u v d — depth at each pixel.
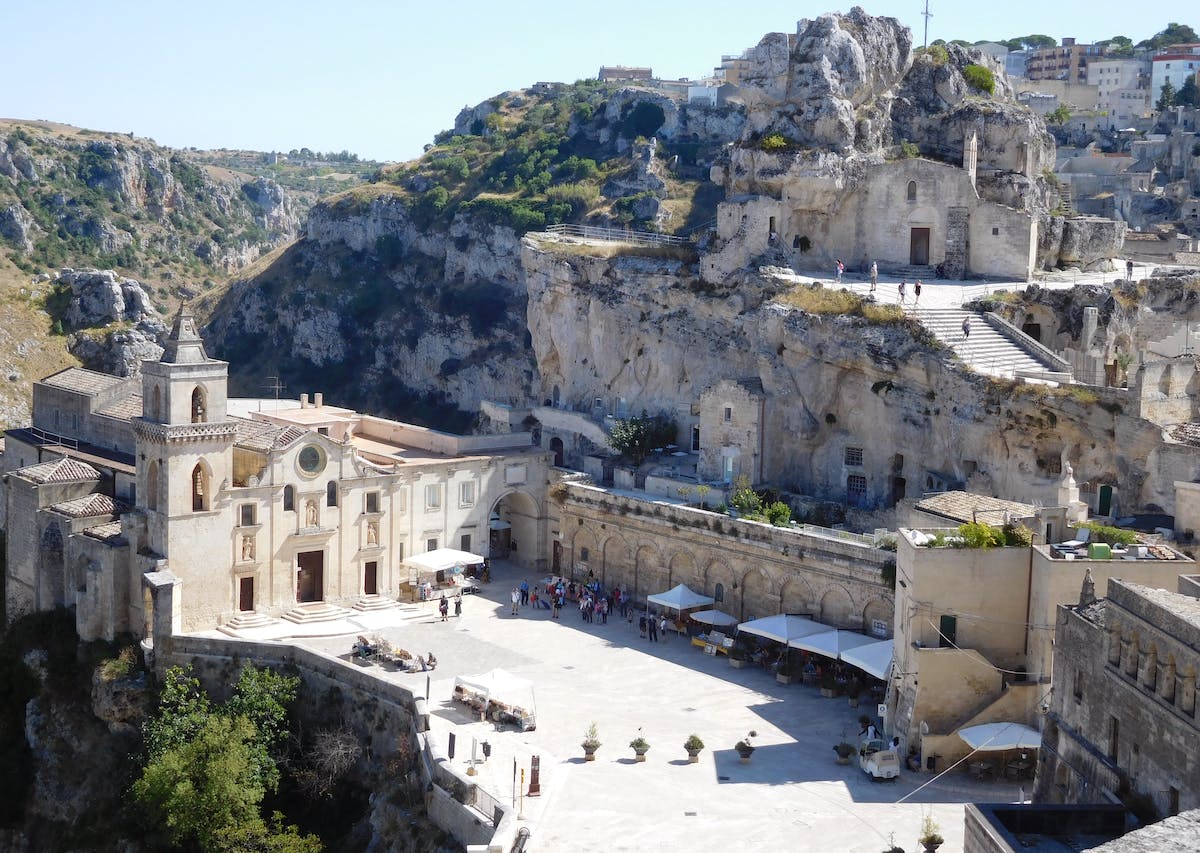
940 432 96.31
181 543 96.12
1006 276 114.31
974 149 116.12
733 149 119.56
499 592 110.00
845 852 61.28
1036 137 123.44
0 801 96.75
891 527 94.00
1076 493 76.06
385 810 75.19
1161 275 113.94
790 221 116.38
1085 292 105.25
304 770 85.56
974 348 98.12
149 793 82.69
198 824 80.81
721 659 92.19
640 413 121.06
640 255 123.06
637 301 120.00
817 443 104.94
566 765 72.75
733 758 73.44
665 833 63.88
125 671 93.88
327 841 81.75
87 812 90.75
